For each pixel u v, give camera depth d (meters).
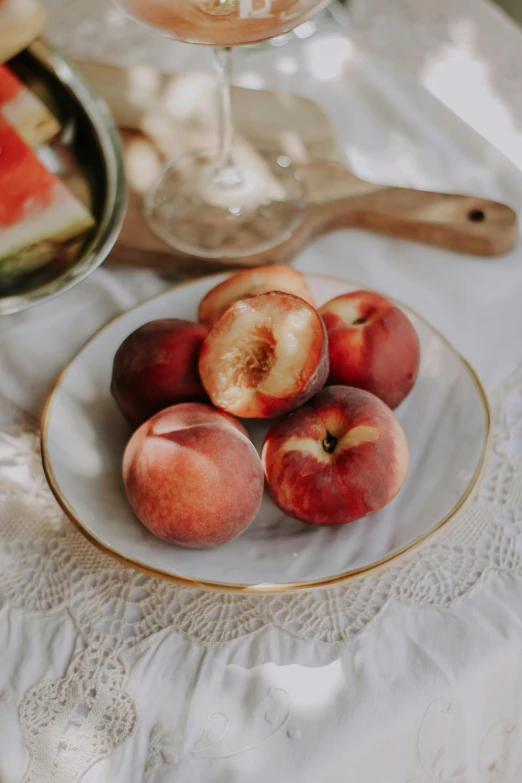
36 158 0.77
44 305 0.79
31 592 0.65
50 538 0.67
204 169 0.85
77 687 0.62
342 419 0.64
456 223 0.81
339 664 0.63
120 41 0.95
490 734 0.65
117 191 0.79
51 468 0.65
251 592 0.61
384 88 0.90
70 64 0.82
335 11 0.95
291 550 0.64
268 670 0.62
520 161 0.86
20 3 0.79
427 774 0.63
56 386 0.69
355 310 0.69
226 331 0.65
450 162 0.86
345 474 0.63
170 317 0.72
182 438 0.62
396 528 0.64
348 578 0.62
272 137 0.87
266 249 0.80
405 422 0.69
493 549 0.67
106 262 0.81
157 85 0.91
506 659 0.63
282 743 0.60
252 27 0.70
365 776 0.61
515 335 0.77
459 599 0.65
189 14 0.69
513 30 0.94
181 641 0.64
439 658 0.63
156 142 0.88
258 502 0.63
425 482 0.66
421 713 0.61
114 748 0.60
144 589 0.65
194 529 0.62
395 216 0.81
